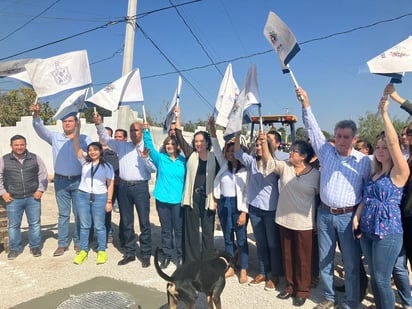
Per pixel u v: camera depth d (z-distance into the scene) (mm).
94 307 4301
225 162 5074
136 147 5676
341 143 3832
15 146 6016
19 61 5445
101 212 5891
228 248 5148
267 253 4906
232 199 5008
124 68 10383
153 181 15055
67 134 6277
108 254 6289
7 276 5363
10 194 6035
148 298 4602
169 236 5570
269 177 4629
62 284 5059
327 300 4172
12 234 6082
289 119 11789
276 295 4590
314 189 4227
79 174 6238
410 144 3768
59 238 6289
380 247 3520
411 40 3305
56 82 5184
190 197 5121
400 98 3361
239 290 4754
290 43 4078
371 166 3826
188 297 3666
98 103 5656
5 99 26391
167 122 5887
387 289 3580
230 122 4680
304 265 4277
